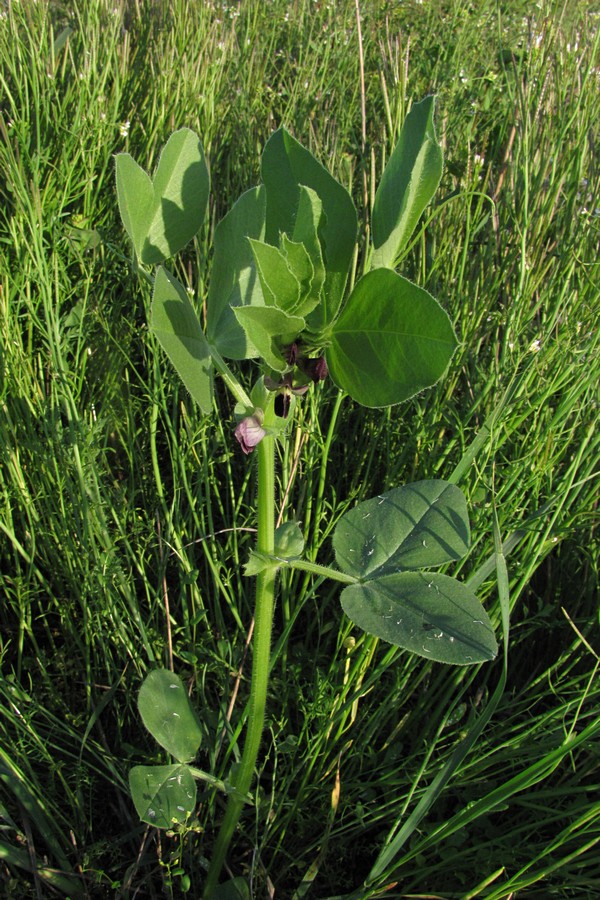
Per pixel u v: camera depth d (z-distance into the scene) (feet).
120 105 1.92
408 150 0.67
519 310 1.22
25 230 1.42
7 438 1.18
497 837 1.00
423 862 0.98
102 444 1.31
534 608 1.27
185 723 0.89
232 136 1.87
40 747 1.01
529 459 1.11
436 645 0.75
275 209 0.73
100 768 1.12
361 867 1.07
